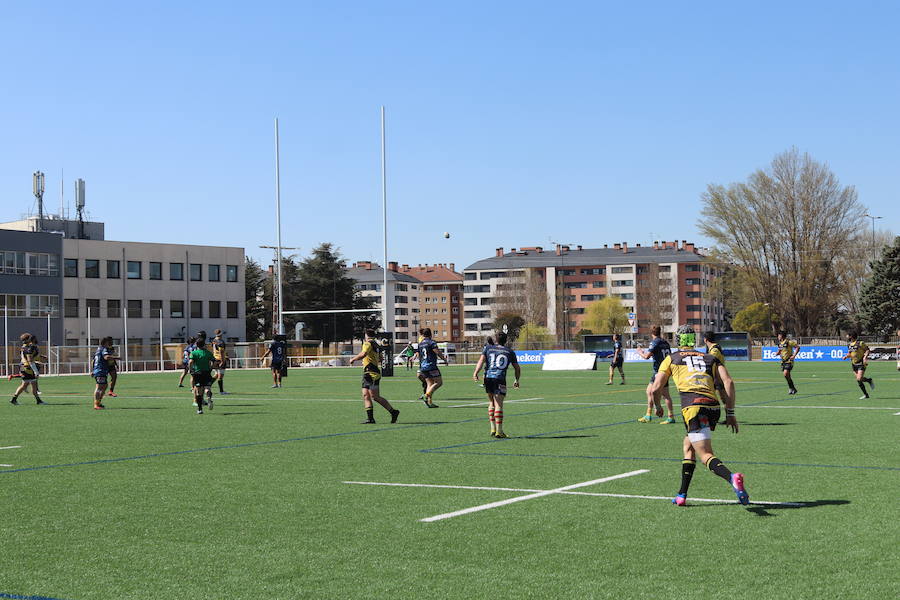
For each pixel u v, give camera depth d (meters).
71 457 15.38
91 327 90.19
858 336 28.73
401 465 13.93
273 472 13.32
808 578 7.25
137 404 29.72
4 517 10.07
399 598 6.86
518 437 17.86
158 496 11.34
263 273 129.62
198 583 7.34
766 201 81.31
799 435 17.50
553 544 8.54
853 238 80.62
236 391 36.97
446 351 86.50
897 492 10.99
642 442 16.75
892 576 7.29
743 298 84.88
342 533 9.10
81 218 100.50
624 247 176.00
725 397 10.28
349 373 59.62
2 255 77.19
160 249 95.50
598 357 71.38
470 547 8.45
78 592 7.11
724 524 9.30
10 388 43.22
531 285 144.50
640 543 8.52
